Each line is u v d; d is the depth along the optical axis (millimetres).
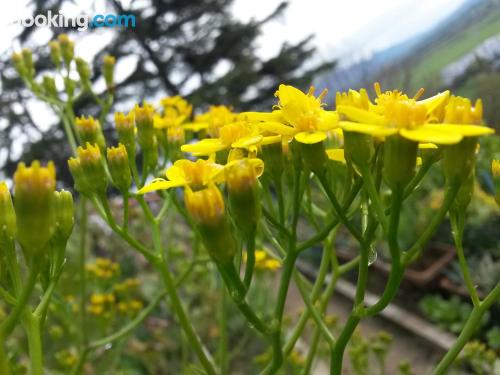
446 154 59
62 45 155
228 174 62
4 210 62
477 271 333
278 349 69
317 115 70
